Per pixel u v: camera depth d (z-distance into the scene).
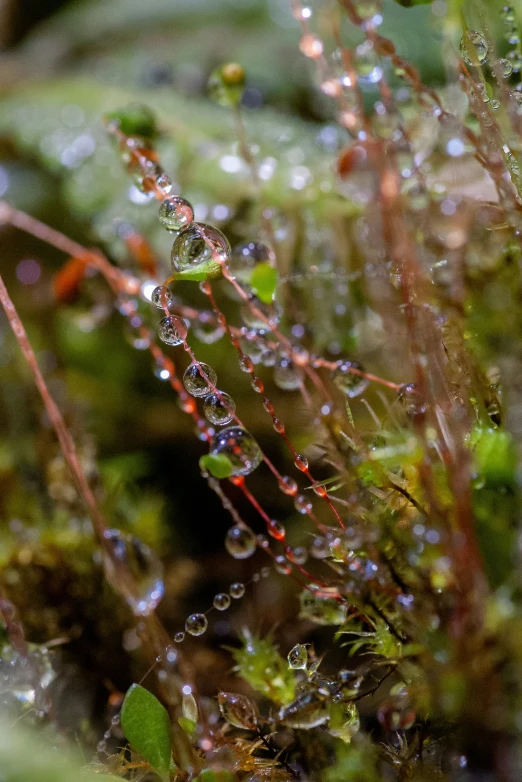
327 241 0.10
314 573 0.09
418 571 0.08
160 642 0.08
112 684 0.09
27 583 0.09
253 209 0.11
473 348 0.08
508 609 0.07
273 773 0.08
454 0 0.08
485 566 0.07
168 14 0.21
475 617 0.07
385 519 0.08
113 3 0.22
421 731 0.08
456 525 0.08
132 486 0.11
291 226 0.10
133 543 0.09
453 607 0.07
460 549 0.07
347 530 0.08
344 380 0.08
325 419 0.08
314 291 0.10
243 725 0.08
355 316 0.10
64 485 0.10
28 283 0.14
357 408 0.09
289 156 0.11
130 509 0.10
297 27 0.18
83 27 0.21
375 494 0.08
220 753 0.08
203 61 0.18
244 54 0.18
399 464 0.08
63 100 0.15
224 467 0.08
